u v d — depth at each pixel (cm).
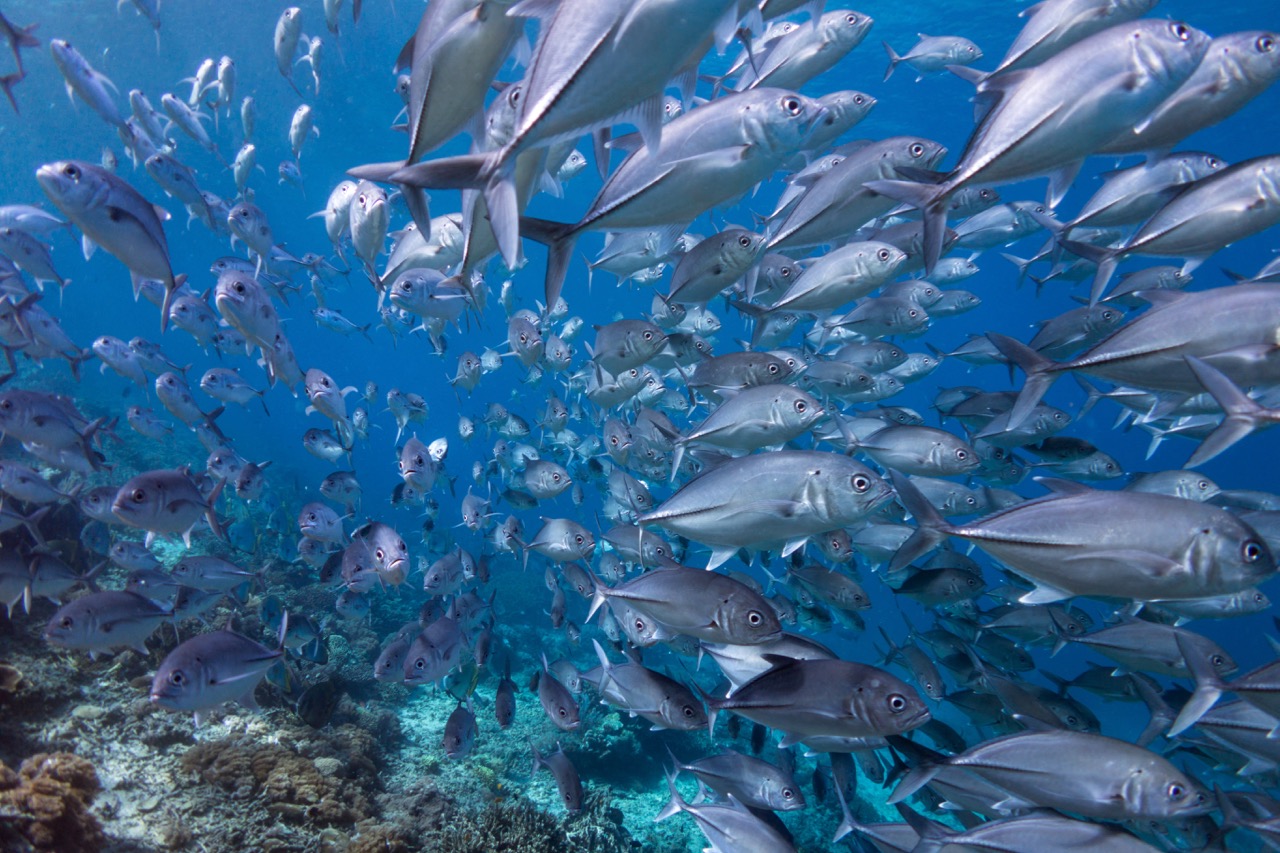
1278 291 135
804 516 143
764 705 138
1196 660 142
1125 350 145
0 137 1719
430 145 102
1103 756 126
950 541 278
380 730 317
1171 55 114
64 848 142
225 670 175
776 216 237
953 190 125
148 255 188
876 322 278
